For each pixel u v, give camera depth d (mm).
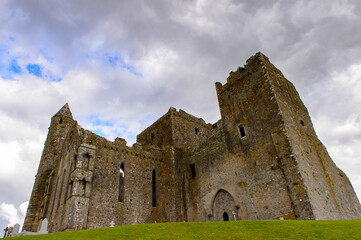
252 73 33500
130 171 34031
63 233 18703
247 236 15578
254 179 28500
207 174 34625
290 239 14492
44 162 40000
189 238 15891
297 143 27656
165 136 46375
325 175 28781
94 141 31938
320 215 23359
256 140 29953
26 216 36156
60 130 43000
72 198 26906
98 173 30625
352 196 31172
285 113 29188
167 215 33938
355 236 13773
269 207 26094
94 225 27531
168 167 37938
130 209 31438
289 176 25438
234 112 34156
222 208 31312
